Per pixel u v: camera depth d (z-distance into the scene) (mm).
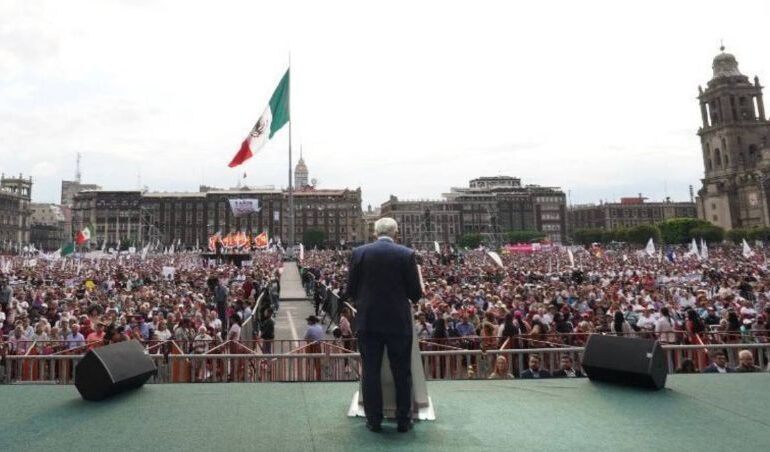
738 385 5414
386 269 4152
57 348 10805
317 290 25812
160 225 156625
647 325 14914
